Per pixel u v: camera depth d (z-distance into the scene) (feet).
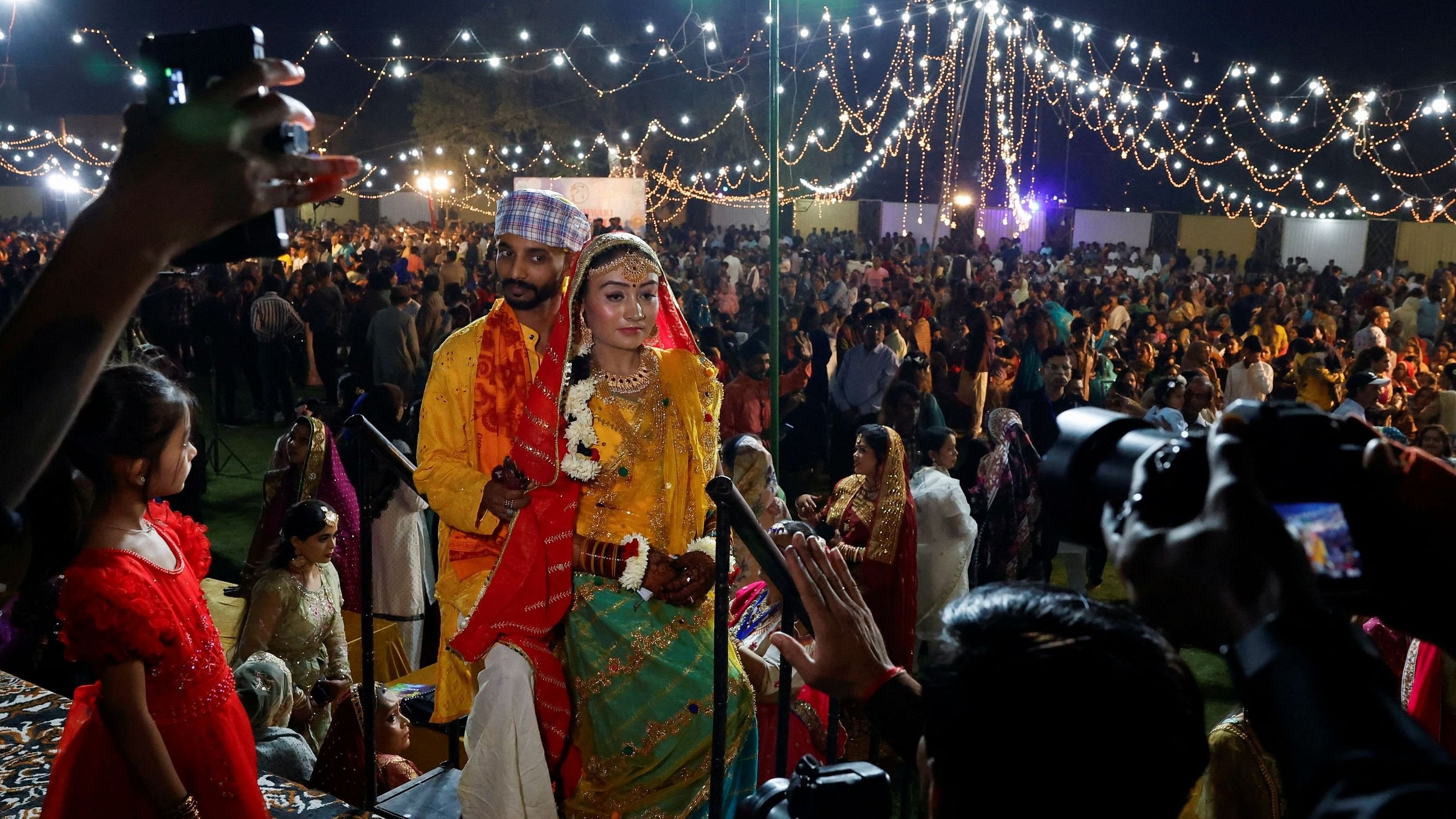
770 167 24.54
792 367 35.58
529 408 9.05
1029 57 96.68
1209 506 2.59
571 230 9.52
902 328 44.42
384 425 20.34
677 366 9.57
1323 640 2.35
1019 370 36.63
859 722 16.12
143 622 7.23
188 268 3.10
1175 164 118.73
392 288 42.11
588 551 9.04
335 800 9.87
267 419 43.83
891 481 17.80
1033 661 2.98
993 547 21.44
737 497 8.05
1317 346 39.55
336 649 15.57
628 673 9.08
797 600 8.36
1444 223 91.86
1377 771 2.12
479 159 103.96
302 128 2.88
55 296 2.53
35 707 11.28
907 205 111.55
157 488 7.64
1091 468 3.35
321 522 14.65
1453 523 2.75
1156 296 64.59
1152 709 2.94
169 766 7.41
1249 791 8.48
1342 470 2.82
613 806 9.22
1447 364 33.81
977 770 2.99
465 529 9.11
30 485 2.54
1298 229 98.78
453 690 9.63
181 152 2.60
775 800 4.44
